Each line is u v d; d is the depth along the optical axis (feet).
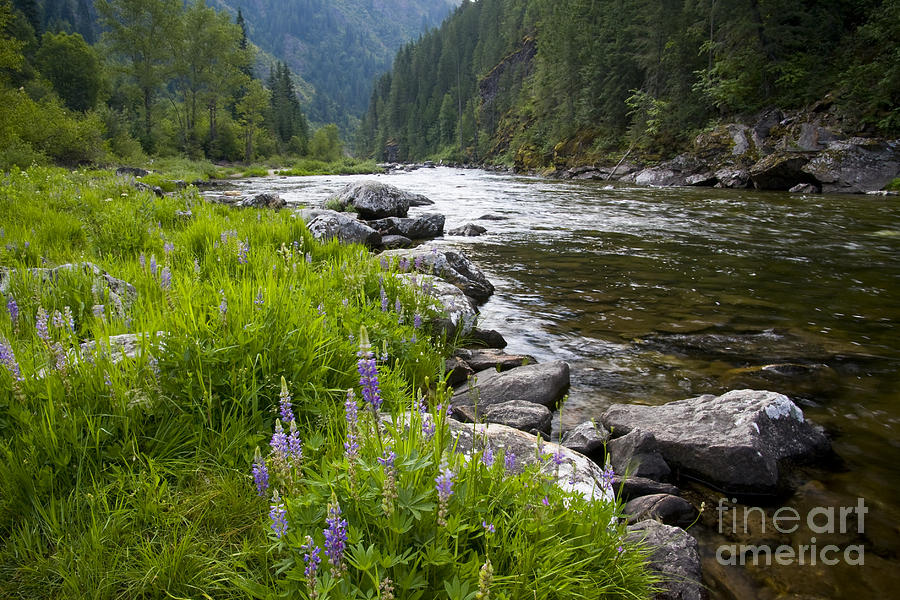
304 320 12.32
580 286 30.45
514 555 7.12
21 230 25.16
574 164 173.17
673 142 136.98
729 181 101.40
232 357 10.49
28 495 7.82
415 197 73.41
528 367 17.61
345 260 20.74
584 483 10.30
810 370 18.69
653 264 36.06
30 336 12.52
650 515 10.85
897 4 93.66
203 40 226.58
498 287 30.25
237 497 8.23
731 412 14.02
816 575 9.55
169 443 9.05
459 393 16.15
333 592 5.96
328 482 7.11
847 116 95.96
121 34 203.31
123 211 31.30
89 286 15.85
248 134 277.03
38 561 6.98
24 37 250.57
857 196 78.69
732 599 8.98
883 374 18.38
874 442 14.14
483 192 96.02
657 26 148.25
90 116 140.87
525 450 10.96
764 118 109.81
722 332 22.80
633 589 7.82
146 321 13.04
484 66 384.06
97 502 7.86
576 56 190.90
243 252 20.65
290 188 105.19
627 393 17.22
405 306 18.89
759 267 35.06
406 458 7.27
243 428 9.68
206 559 7.13
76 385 9.44
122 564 7.00
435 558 6.42
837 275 32.83
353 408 7.97
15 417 8.77
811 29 111.75
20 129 106.63
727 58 122.11
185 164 169.07
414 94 488.85
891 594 9.13
